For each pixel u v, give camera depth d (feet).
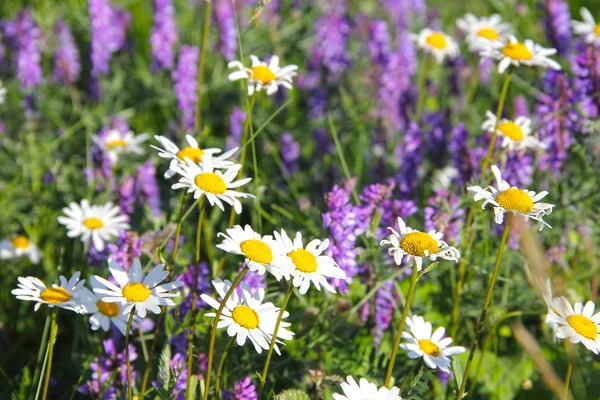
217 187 2.96
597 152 3.75
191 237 3.73
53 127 4.57
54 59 4.87
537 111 3.92
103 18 4.82
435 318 3.60
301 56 5.46
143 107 4.87
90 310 2.99
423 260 3.48
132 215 3.79
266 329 2.90
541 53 3.52
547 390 3.46
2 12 5.65
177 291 3.25
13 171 4.14
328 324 3.34
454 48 4.30
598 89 3.76
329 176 4.09
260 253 2.85
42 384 3.36
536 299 3.59
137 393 3.23
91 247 3.60
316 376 3.18
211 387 3.17
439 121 4.09
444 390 3.40
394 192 4.03
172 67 4.89
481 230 3.63
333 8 4.83
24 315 3.63
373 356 3.35
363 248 3.49
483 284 3.70
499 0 5.36
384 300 3.40
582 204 3.76
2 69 4.96
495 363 3.51
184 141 4.06
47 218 3.94
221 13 4.81
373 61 4.72
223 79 4.90
